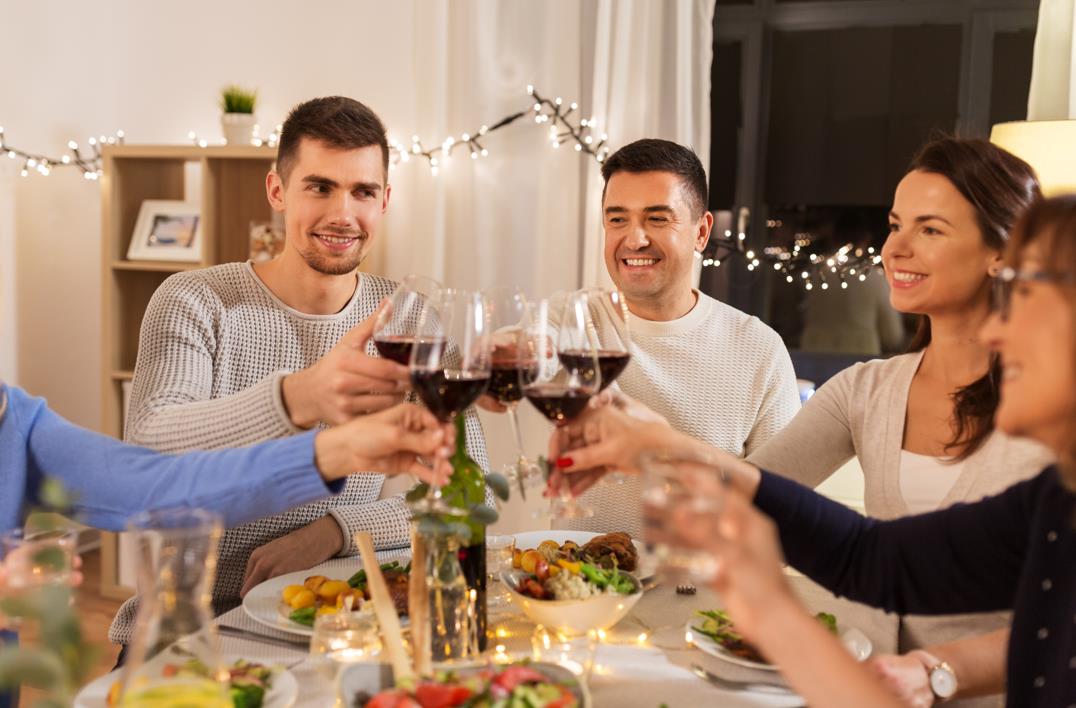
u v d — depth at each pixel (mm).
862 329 3922
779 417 2316
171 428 1522
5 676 868
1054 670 1115
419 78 3797
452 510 1212
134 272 3988
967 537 1278
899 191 1684
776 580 793
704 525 771
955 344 1664
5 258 4199
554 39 3693
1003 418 950
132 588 3898
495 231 3844
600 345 1587
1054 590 1135
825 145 3930
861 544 1333
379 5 3932
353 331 1432
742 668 1282
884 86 3848
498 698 995
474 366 1210
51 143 4211
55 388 4348
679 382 2299
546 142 3742
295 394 1442
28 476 1505
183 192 4180
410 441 1232
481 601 1306
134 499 1360
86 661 917
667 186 2230
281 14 4051
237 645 1347
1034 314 914
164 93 4199
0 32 4008
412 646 1233
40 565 1013
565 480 1392
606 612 1349
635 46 3605
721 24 3953
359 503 2029
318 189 2037
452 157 3834
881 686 801
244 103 3836
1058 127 2920
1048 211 932
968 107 3760
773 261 3980
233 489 1294
